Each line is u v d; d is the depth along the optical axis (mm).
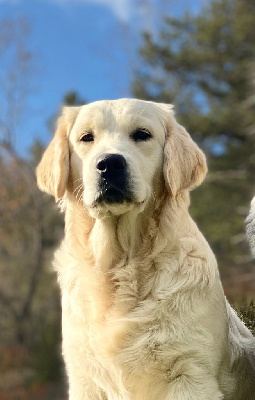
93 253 3875
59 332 19797
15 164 22031
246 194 19922
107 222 3764
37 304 23656
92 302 3744
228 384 3830
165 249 3750
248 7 21500
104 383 3652
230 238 18469
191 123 20375
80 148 3947
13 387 19156
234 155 20547
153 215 3811
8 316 23062
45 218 22219
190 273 3668
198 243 3812
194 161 4020
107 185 3596
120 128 3869
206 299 3668
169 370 3564
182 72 22141
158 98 22219
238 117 20172
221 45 21375
